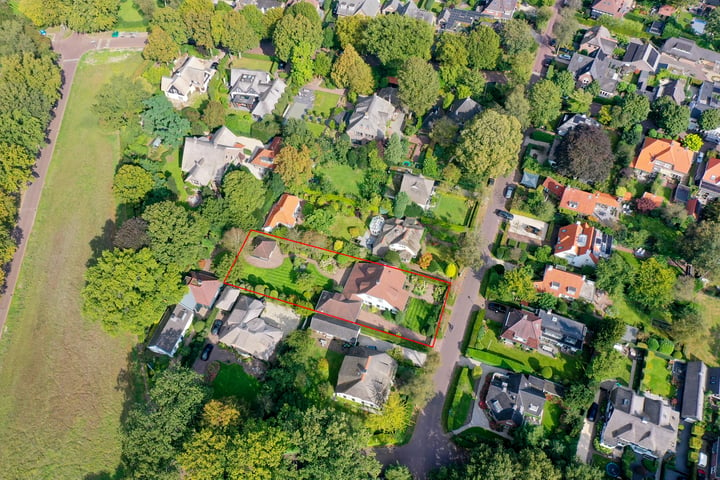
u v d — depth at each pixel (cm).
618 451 10888
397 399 10975
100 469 10694
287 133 15338
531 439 10450
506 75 17925
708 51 18250
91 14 18825
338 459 9588
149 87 17250
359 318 12694
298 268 13500
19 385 11662
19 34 17025
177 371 10619
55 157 15600
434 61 18412
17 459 10775
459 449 11000
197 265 13225
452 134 15350
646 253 13788
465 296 13138
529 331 12006
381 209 14388
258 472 9319
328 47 18612
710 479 10388
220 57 18688
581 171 14300
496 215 14562
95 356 12094
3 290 13050
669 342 12069
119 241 11925
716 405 11338
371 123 15538
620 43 19250
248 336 11888
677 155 14888
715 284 13188
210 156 14700
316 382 11694
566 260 13500
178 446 9919
